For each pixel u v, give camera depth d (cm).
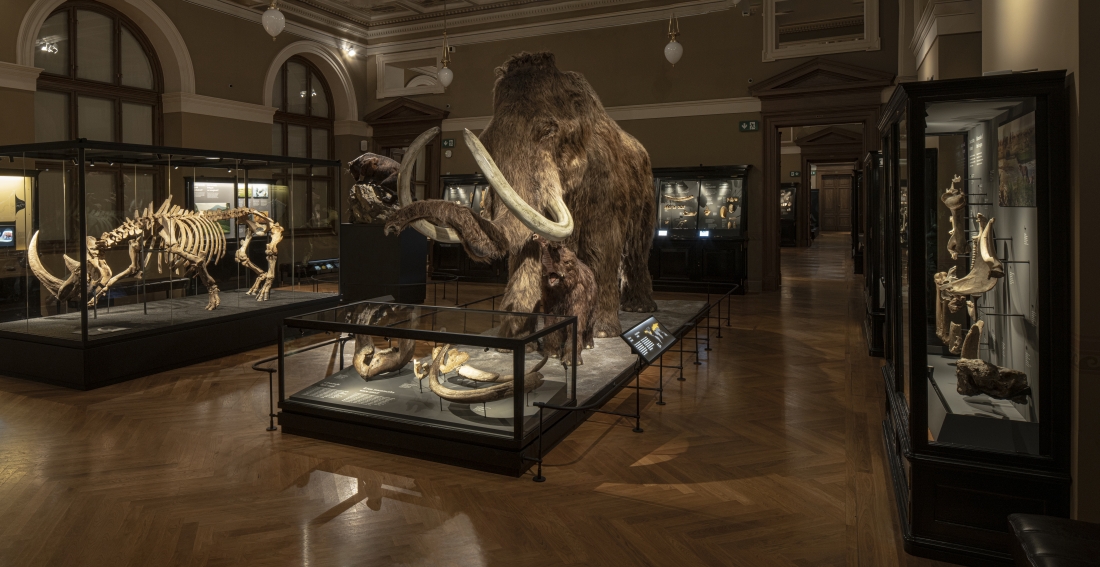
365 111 1505
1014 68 382
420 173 1480
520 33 1351
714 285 1186
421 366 413
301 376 449
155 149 604
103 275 580
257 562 287
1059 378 271
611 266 582
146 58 1103
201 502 347
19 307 589
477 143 418
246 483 372
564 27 1314
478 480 377
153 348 607
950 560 289
